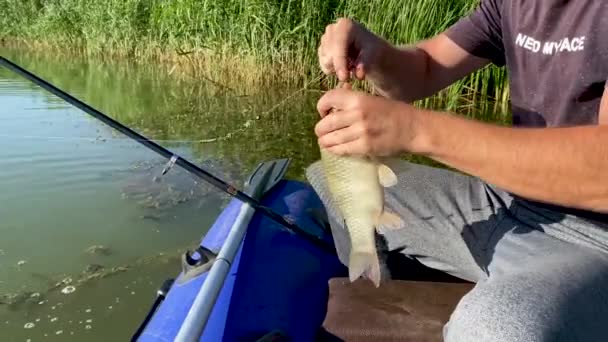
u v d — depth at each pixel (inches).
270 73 315.9
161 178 181.8
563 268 60.6
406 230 80.7
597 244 66.2
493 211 77.3
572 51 67.3
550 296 55.7
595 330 56.4
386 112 56.1
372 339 71.6
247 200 91.9
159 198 168.6
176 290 81.4
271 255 87.7
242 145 219.3
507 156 54.7
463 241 77.5
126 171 186.4
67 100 88.4
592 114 67.1
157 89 330.6
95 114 90.2
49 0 533.6
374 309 75.5
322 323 75.3
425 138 56.1
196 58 358.3
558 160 53.4
